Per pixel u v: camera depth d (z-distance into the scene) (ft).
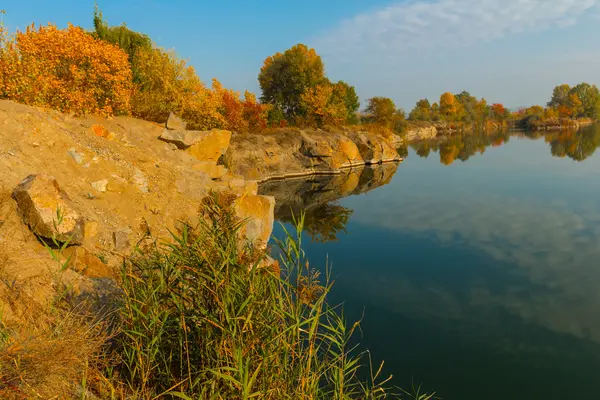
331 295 33.58
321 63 195.21
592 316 29.53
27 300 11.91
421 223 59.77
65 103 39.04
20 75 37.01
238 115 109.91
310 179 109.50
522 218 61.21
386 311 30.48
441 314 30.07
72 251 18.34
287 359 11.28
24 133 26.02
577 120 465.06
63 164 26.66
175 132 44.21
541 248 46.62
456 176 108.88
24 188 18.06
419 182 100.99
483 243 49.24
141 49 68.95
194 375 10.73
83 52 40.93
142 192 30.68
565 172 107.34
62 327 10.34
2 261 13.35
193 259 11.29
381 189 92.07
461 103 436.35
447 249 46.96
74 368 9.36
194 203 34.50
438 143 244.83
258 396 9.77
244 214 35.27
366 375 22.11
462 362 23.65
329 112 169.17
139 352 10.65
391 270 39.91
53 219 16.38
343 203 76.48
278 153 112.06
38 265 15.10
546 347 25.30
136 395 9.95
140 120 45.52
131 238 24.90
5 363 8.14
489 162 136.98
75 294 13.99
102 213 25.52
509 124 469.57
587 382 21.56
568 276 37.76
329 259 43.39
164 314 11.41
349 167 136.15
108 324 12.35
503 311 30.53
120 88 44.62
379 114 248.52
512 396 20.57
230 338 10.16
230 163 80.12
